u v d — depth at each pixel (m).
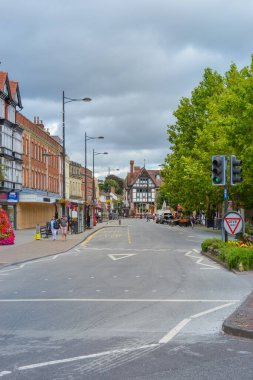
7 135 49.34
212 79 48.91
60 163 80.25
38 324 9.45
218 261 20.44
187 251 27.12
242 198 41.00
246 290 13.48
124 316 10.14
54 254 25.62
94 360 7.04
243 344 7.89
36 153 62.91
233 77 45.22
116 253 26.08
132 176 167.38
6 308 11.07
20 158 53.62
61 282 15.25
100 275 16.83
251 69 37.31
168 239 39.22
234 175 19.92
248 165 33.44
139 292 13.16
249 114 32.56
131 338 8.32
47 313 10.48
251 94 33.56
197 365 6.75
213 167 20.30
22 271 18.48
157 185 153.38
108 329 9.00
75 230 45.84
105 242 35.75
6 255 24.36
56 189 76.62
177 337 8.38
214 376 6.27
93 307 11.10
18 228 55.38
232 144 34.69
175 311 10.64
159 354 7.32
